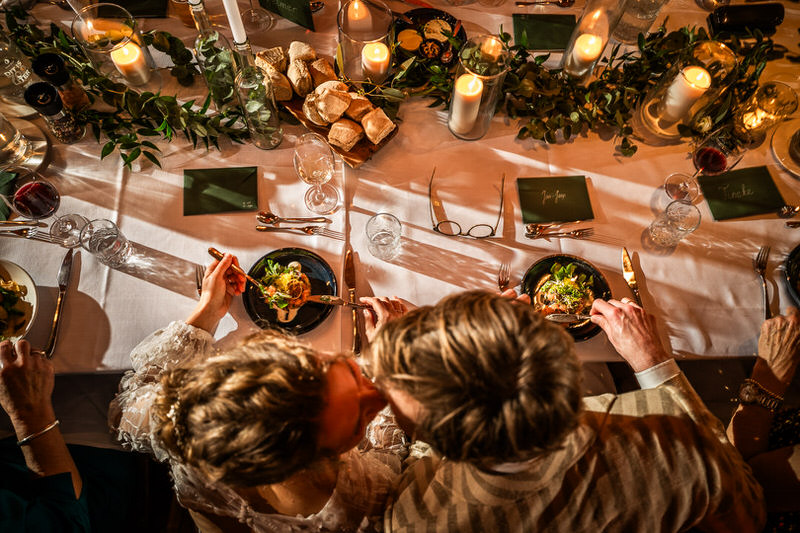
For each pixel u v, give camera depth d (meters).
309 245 1.53
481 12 1.85
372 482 1.06
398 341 0.71
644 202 1.59
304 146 1.55
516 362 0.65
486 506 0.88
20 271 1.42
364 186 1.61
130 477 1.63
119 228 1.55
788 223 1.54
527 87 1.56
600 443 0.91
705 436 0.94
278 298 1.39
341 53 1.55
